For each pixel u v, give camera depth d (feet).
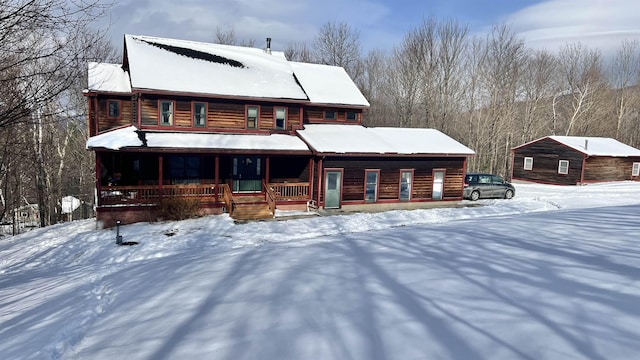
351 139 68.64
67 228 59.77
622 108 173.37
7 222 99.50
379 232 35.06
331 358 12.41
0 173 69.72
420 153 68.18
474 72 152.97
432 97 147.02
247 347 13.69
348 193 66.33
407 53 153.38
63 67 24.75
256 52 81.41
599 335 12.20
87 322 18.58
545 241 25.86
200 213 57.47
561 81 181.68
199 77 64.64
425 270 20.40
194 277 23.27
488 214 62.75
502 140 152.15
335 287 18.80
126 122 67.56
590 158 104.68
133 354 14.17
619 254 21.26
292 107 69.26
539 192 90.84
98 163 53.01
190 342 14.52
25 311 21.36
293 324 15.11
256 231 49.55
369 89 175.22
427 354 12.09
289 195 66.18
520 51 151.53
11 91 24.44
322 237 35.22
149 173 62.18
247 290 19.61
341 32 166.61
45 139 88.69
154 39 72.23
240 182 66.23
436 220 57.41
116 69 72.18
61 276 31.89
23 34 24.00
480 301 15.69
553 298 15.34
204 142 58.65
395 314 15.15
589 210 45.06
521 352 11.68
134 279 25.86
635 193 87.61
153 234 47.93
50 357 14.97
